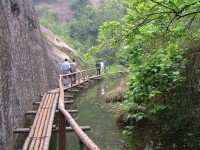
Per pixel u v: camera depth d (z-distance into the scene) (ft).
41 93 38.55
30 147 16.78
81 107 37.81
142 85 19.30
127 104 22.71
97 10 132.67
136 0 13.82
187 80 20.29
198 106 19.74
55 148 23.15
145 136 23.50
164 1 13.39
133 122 26.02
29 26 39.19
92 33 127.03
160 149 20.89
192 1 13.82
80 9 156.56
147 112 23.82
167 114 22.53
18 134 21.90
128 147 21.89
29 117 28.35
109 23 14.90
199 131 19.99
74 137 25.85
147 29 16.22
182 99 21.24
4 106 18.07
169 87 20.45
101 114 32.53
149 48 23.07
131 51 19.69
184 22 17.65
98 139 24.06
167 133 22.31
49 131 18.86
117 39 15.33
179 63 19.35
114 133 25.34
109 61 79.82
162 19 15.60
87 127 21.21
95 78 69.62
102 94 47.52
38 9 154.51
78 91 50.60
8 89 19.88
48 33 91.25
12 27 26.07
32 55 36.65
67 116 15.58
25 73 29.37
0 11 20.52
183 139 20.95
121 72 64.03
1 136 16.40
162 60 18.75
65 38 112.06
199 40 19.86
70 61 79.46
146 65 18.90
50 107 26.86
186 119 20.80
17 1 31.83
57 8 162.40
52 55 66.39
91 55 16.30
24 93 27.07
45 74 46.03
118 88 38.55
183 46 20.86
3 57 19.20
